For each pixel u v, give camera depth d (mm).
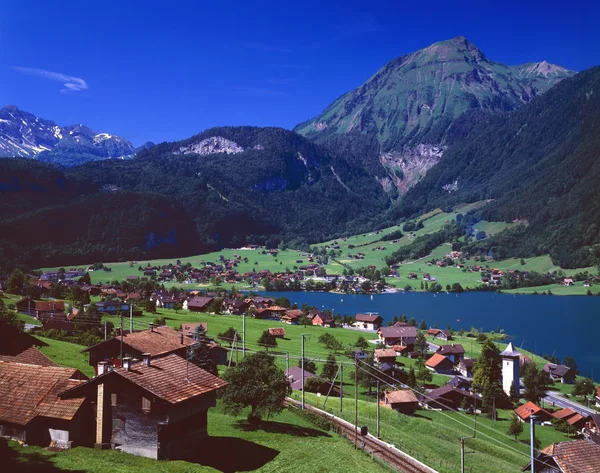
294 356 136000
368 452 62094
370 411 95188
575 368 166875
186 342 87625
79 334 118562
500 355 140625
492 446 87062
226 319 196000
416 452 70125
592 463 56625
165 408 47906
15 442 47906
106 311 167125
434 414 111125
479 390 134375
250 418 67188
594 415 112375
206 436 53781
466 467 69250
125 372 49438
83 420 49594
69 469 42625
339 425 74062
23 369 53281
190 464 46969
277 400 66938
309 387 108375
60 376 52094
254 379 67000
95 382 49719
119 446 48750
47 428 48969
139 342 81188
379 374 126875
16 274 188125
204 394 52844
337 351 157875
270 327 186750
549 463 58375
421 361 160250
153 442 47875
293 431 66438
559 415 117062
